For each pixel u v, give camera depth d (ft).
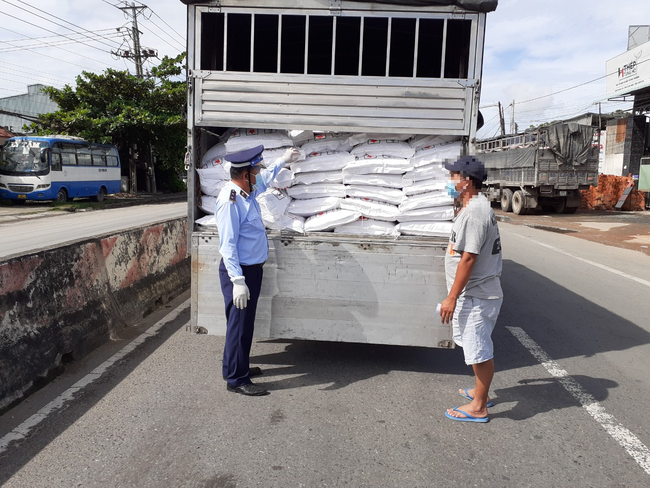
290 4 12.39
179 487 8.21
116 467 8.74
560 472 8.90
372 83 12.42
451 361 14.51
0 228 47.70
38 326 12.32
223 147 13.82
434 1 12.05
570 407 11.57
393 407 11.41
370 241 12.41
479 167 10.27
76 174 76.02
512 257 32.86
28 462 8.84
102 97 91.35
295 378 13.03
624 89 75.92
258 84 12.57
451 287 10.97
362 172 13.10
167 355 14.40
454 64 15.16
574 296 22.39
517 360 14.65
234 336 11.77
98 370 13.16
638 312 19.89
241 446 9.53
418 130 12.50
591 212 70.33
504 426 10.61
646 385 12.89
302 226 13.01
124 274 17.44
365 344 15.88
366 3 12.27
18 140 70.18
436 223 12.87
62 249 13.76
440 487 8.39
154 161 115.44
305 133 13.43
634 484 8.57
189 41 12.60
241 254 11.68
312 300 12.74
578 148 59.47
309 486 8.32
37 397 11.46
